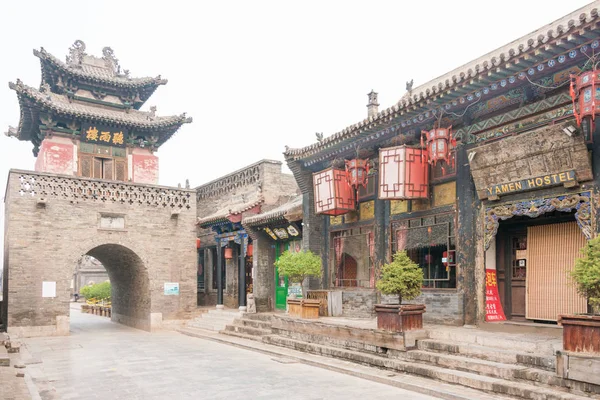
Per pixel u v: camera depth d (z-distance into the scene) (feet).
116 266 87.92
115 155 90.33
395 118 44.16
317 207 56.13
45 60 85.71
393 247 49.80
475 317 40.60
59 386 36.50
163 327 77.10
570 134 33.12
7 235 71.67
